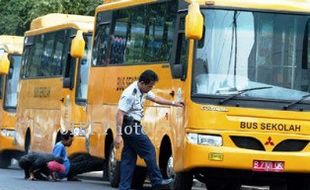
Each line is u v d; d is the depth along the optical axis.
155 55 22.84
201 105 19.98
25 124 35.22
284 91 20.28
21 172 33.12
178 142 20.66
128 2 25.08
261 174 20.38
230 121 19.94
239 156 19.80
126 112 19.05
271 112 20.08
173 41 21.53
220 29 20.31
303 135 20.17
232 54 20.27
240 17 20.42
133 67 24.22
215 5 20.38
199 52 20.22
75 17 33.53
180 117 20.61
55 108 31.91
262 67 20.30
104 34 26.73
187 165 20.03
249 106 20.05
